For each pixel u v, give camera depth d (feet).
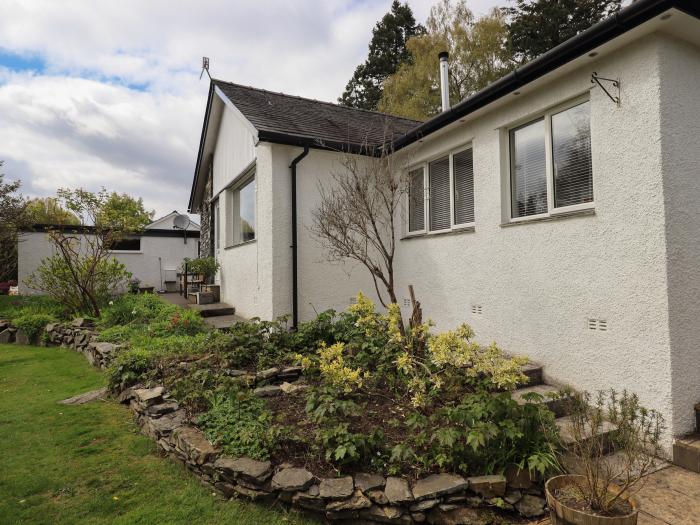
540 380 15.83
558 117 15.90
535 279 16.39
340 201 22.41
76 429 14.42
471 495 9.56
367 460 10.53
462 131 20.24
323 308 25.12
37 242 54.60
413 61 79.46
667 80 12.26
